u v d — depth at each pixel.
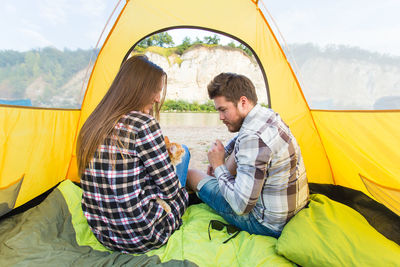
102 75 1.93
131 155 0.96
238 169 1.08
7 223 1.30
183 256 1.12
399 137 1.24
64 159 1.91
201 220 1.40
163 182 1.06
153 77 1.03
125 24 1.85
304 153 1.95
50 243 1.15
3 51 1.27
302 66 1.69
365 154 1.49
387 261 0.96
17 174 1.44
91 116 1.00
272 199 1.14
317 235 1.08
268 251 1.12
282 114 1.94
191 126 4.97
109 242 1.14
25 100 1.46
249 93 1.12
